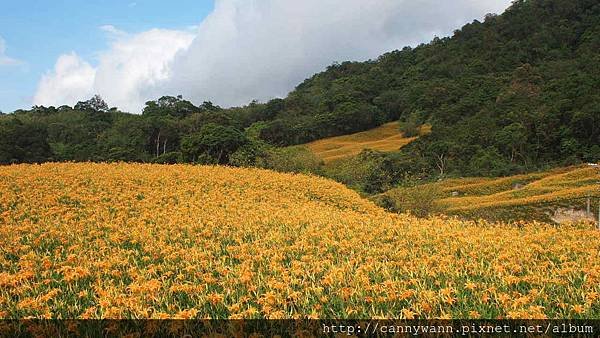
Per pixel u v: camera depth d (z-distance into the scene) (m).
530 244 9.23
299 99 106.94
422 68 114.12
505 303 5.86
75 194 16.56
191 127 69.00
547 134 59.06
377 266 7.62
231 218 12.79
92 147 58.00
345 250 9.12
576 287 6.65
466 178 50.62
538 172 50.97
